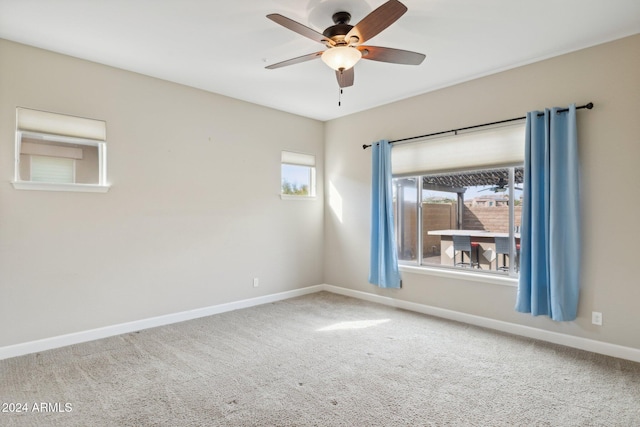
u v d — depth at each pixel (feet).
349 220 17.31
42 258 10.46
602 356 10.02
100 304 11.50
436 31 9.57
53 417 7.13
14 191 10.03
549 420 7.04
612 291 10.03
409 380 8.67
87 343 11.04
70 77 10.94
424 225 14.79
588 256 10.39
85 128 11.21
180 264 13.33
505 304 12.12
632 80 9.74
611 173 10.05
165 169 12.97
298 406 7.54
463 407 7.50
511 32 9.61
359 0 8.12
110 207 11.71
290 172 17.38
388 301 15.57
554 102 11.06
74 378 8.75
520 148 11.75
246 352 10.37
